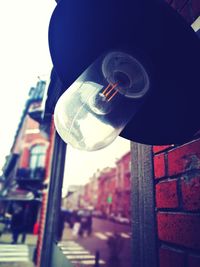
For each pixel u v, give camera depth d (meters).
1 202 14.42
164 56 0.35
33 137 12.52
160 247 0.47
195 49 0.34
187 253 0.40
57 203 1.49
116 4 0.32
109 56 0.35
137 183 0.60
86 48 0.37
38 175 11.62
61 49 0.35
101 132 0.35
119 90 0.35
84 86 0.34
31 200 9.39
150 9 0.32
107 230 8.67
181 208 0.43
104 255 3.68
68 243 4.76
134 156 0.64
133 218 0.59
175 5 0.56
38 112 8.89
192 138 0.43
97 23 0.34
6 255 4.21
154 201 0.51
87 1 0.32
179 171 0.45
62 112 0.34
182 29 0.32
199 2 0.47
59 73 0.37
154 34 0.34
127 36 0.35
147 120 0.43
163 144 0.42
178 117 0.40
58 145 1.64
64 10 0.32
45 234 1.49
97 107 0.34
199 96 0.37
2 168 19.16
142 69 0.35
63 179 1.55
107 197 15.98
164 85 0.38
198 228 0.38
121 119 0.36
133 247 0.57
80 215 10.06
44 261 1.42
